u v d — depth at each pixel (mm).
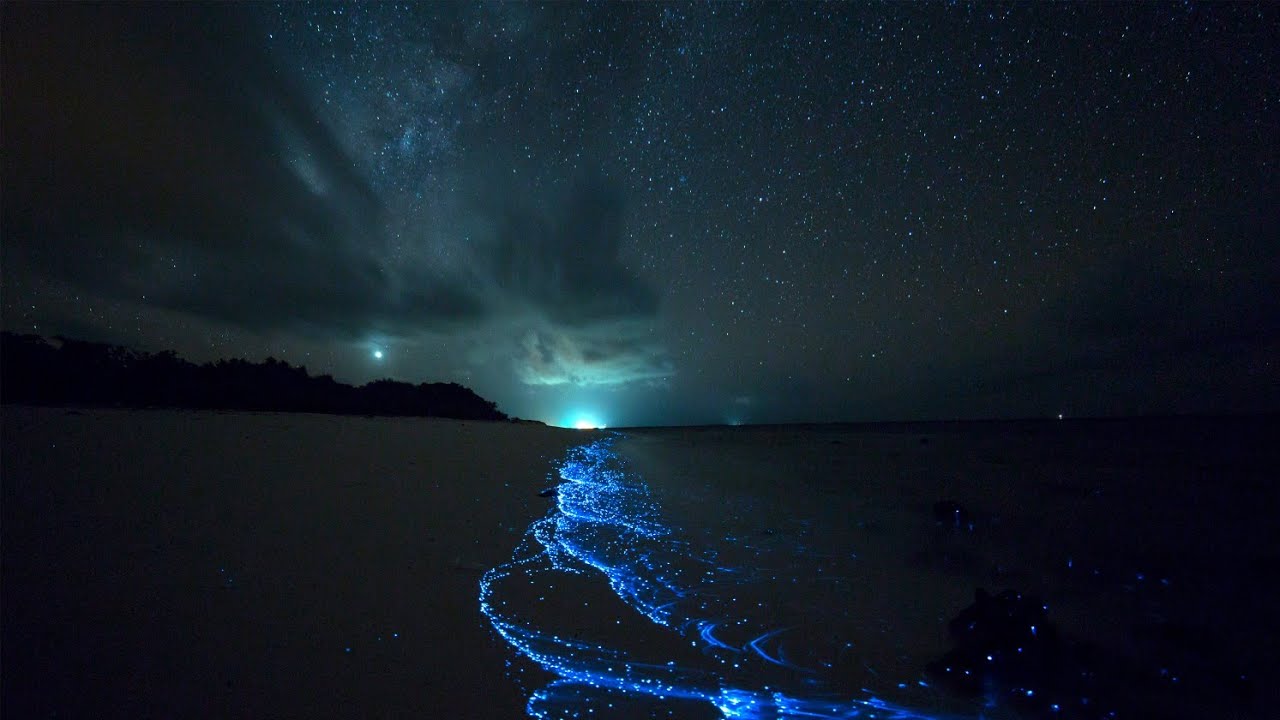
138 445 6414
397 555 4016
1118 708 2539
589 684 2592
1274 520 5523
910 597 3766
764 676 2742
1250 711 2520
